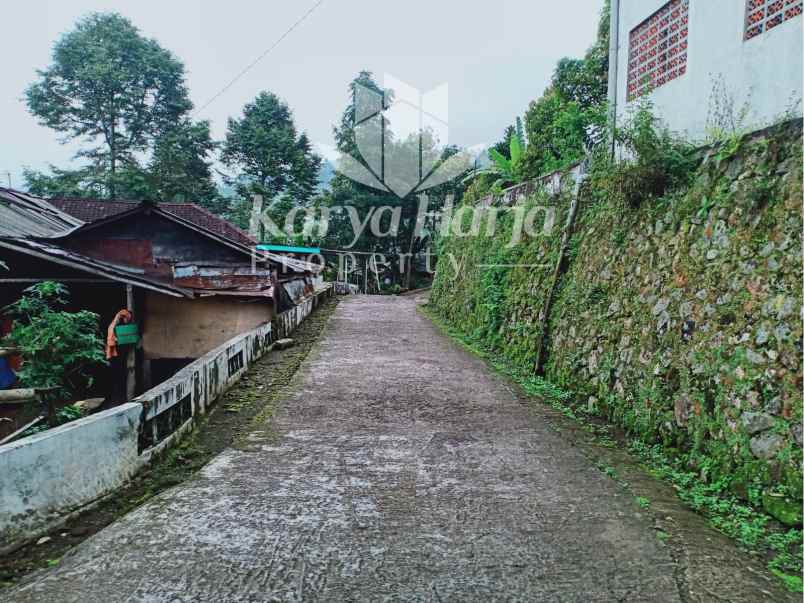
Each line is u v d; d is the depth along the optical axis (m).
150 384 10.91
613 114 8.12
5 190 13.00
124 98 30.31
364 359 9.69
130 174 28.30
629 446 5.29
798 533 3.36
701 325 4.90
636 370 5.80
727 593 2.83
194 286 11.25
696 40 6.35
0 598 2.75
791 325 3.90
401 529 3.53
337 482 4.32
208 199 31.86
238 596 2.78
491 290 11.72
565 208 9.20
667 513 3.80
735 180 5.02
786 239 4.21
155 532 3.46
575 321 7.63
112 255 11.15
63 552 3.23
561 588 2.88
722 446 4.26
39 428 4.70
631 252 6.59
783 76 5.10
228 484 4.26
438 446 5.22
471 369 8.97
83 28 30.97
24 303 5.05
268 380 7.96
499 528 3.55
